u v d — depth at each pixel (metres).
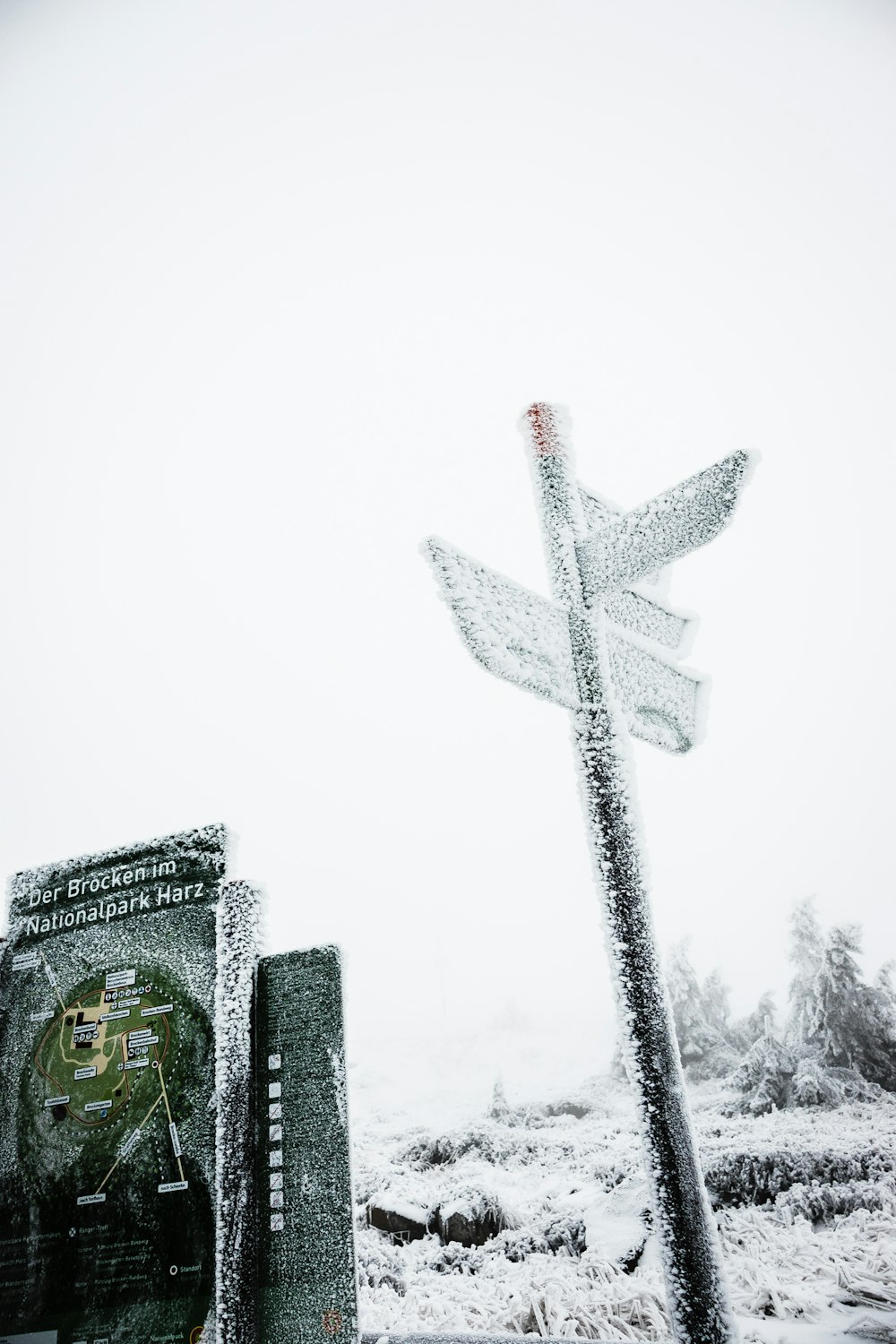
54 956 3.97
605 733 2.39
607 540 2.57
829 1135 8.52
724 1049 14.27
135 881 3.96
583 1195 6.98
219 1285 3.11
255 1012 3.56
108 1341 3.20
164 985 3.73
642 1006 2.13
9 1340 3.31
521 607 2.43
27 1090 3.76
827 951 12.41
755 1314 4.24
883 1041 11.34
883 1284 4.28
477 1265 5.77
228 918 3.69
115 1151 3.52
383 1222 7.13
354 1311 3.03
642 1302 4.49
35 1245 3.46
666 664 2.81
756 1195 6.69
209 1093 3.48
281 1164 3.29
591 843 2.33
